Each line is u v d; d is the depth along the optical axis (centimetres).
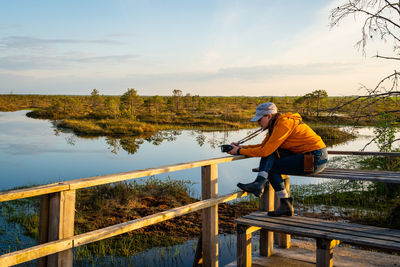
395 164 927
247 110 6431
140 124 3612
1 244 561
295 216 350
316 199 883
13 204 820
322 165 337
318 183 1095
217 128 3722
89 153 1948
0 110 7306
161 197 872
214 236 342
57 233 205
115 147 2223
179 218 712
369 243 266
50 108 6219
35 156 1838
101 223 655
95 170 1416
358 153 416
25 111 7088
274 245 430
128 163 1596
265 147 327
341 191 945
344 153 425
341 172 358
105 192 869
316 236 289
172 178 1152
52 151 2028
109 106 4722
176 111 5912
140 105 6322
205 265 342
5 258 174
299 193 947
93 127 3372
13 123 4178
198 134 3112
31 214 731
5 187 1077
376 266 357
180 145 2334
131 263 486
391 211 688
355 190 941
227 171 1365
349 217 718
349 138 2655
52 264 207
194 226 662
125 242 574
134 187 942
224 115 4741
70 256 210
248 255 344
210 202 326
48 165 1545
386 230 297
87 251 528
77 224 642
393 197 845
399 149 966
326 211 771
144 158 1756
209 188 334
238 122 4247
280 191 346
